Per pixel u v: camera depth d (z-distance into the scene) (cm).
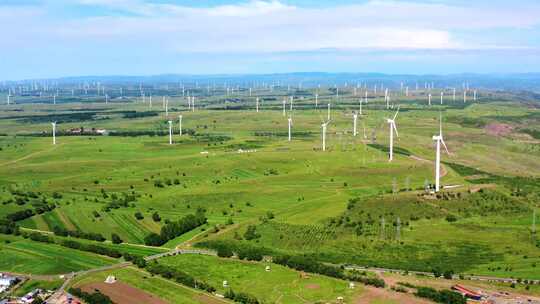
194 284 17950
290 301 16750
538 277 18350
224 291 17562
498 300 16412
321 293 17250
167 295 17188
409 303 16300
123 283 18138
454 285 17600
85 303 16712
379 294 17000
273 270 19300
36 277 18762
